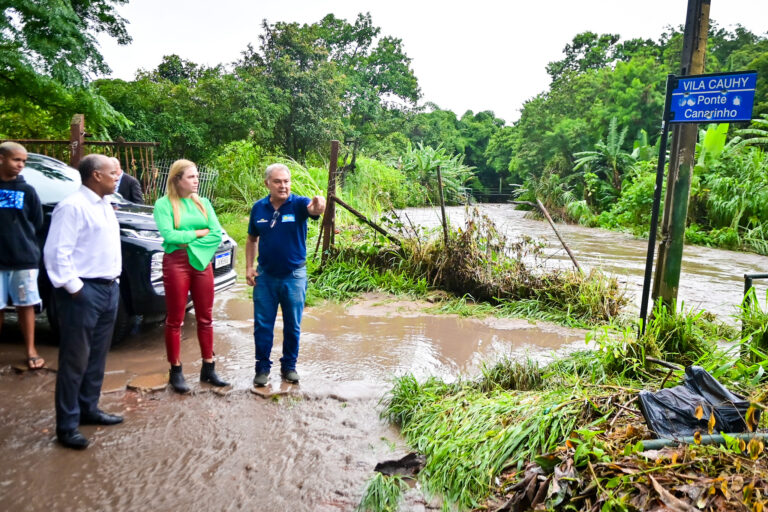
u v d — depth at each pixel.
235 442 3.30
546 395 3.51
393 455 3.18
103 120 11.74
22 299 4.23
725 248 13.93
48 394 3.90
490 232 7.32
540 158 31.78
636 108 28.02
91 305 3.17
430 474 2.95
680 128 4.61
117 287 3.40
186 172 3.91
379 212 14.12
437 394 3.89
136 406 3.76
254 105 19.42
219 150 17.86
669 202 4.77
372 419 3.66
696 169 16.94
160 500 2.71
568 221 22.34
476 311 6.49
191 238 3.88
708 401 2.90
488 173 51.06
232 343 5.15
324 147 23.66
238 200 16.38
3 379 4.14
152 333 5.35
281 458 3.13
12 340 5.00
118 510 2.63
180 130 16.69
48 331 5.27
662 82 28.16
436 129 49.78
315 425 3.55
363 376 4.44
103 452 3.15
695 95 3.90
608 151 24.45
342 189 15.58
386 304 6.80
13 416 3.56
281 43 24.08
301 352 5.00
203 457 3.13
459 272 7.12
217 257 5.60
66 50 10.11
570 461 2.54
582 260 10.85
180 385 4.01
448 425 3.36
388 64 45.78
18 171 4.19
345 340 5.38
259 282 4.10
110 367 4.43
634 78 28.86
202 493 2.78
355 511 2.66
